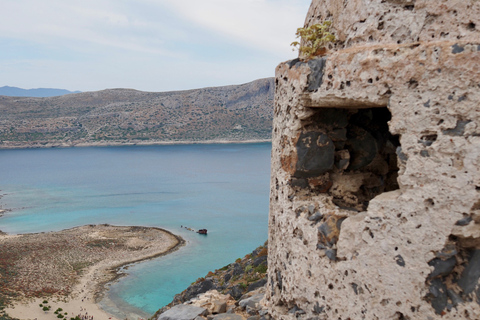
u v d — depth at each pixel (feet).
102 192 374.63
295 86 16.42
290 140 17.24
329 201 16.70
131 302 120.06
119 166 629.92
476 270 11.27
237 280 42.16
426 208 11.71
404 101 12.12
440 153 11.37
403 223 12.30
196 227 219.61
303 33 16.98
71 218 248.11
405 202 12.23
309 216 16.29
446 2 12.11
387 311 12.84
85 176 510.99
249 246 182.60
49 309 112.68
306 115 16.42
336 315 14.76
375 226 13.10
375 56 12.75
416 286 12.01
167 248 173.58
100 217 251.19
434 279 11.73
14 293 120.98
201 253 168.76
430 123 11.57
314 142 16.93
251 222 234.99
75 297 122.42
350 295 14.14
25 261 151.33
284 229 17.72
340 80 14.15
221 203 306.96
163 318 23.08
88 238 185.06
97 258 157.58
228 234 204.03
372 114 19.29
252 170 565.53
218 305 24.38
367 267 13.46
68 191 383.65
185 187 405.39
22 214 262.06
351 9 15.05
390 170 19.77
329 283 15.03
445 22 12.19
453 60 10.96
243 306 23.65
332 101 14.80
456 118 11.05
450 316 11.39
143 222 232.94
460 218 11.02
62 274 140.26
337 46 16.12
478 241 11.28
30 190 391.04
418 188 11.90
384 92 12.66
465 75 10.80
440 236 11.43
